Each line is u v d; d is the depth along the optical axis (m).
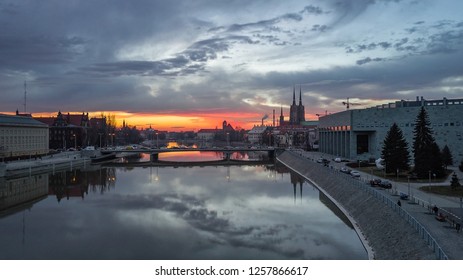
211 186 139.12
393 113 167.50
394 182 106.19
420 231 52.97
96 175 175.38
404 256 52.06
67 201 114.81
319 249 66.88
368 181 105.69
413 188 94.88
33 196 124.25
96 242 74.31
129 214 96.50
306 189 129.62
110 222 88.94
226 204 106.19
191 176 169.62
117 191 131.12
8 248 71.38
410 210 69.06
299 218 88.44
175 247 70.69
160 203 109.38
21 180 158.12
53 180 158.88
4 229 84.38
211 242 72.94
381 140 171.00
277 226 82.31
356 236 72.88
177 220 89.50
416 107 161.88
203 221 88.19
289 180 153.00
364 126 173.88
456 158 151.25
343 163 163.75
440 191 89.19
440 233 55.09
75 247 71.56
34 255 67.44
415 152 118.06
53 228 84.62
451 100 160.25
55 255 67.38
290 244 70.19
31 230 83.19
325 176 130.12
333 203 101.62
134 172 187.50
